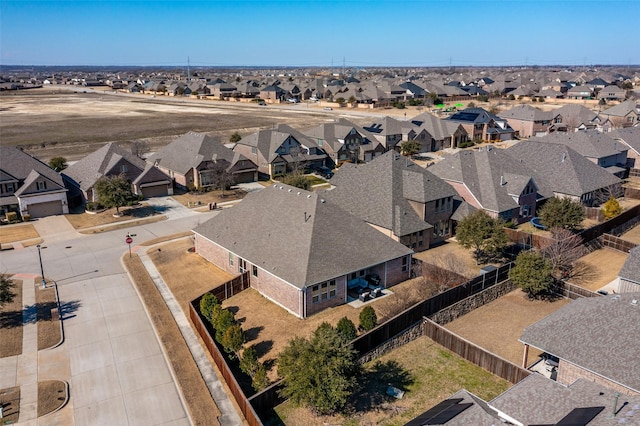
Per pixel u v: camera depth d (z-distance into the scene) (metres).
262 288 38.84
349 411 25.97
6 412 25.33
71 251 48.78
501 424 19.48
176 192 72.19
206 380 28.39
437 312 34.53
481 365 29.92
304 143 86.69
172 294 39.28
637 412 19.05
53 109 180.38
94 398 26.70
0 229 55.59
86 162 70.44
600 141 74.00
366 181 52.94
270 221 41.97
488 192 55.44
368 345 30.14
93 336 32.94
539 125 120.81
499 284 39.22
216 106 196.38
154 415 25.50
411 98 196.62
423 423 20.84
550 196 60.81
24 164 62.31
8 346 31.42
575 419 19.69
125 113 169.38
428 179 50.50
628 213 53.47
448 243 51.44
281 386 26.14
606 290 39.28
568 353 25.98
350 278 40.00
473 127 113.62
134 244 50.72
